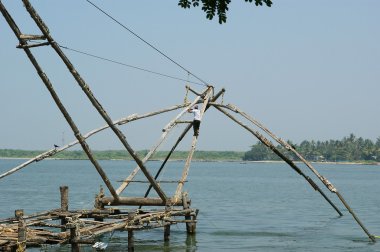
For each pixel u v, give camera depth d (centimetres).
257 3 1802
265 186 13362
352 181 17375
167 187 12175
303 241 4012
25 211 5991
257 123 4369
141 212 3688
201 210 6506
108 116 3209
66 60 2909
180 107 4456
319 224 5128
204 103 4456
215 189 11638
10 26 2703
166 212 3538
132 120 3969
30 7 2673
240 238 4088
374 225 5100
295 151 4231
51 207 6506
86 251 3300
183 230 4406
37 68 2867
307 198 8975
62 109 3069
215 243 3812
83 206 6756
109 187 3662
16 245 2411
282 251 3566
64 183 12875
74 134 3250
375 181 17425
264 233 4403
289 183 15362
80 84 3012
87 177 17050
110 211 3659
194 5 1875
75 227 2573
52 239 2623
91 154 3416
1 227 2817
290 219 5575
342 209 6900
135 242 3756
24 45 2750
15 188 10550
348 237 4262
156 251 3441
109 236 3925
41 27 2744
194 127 4359
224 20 1878
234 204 7500
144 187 11769
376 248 3753
